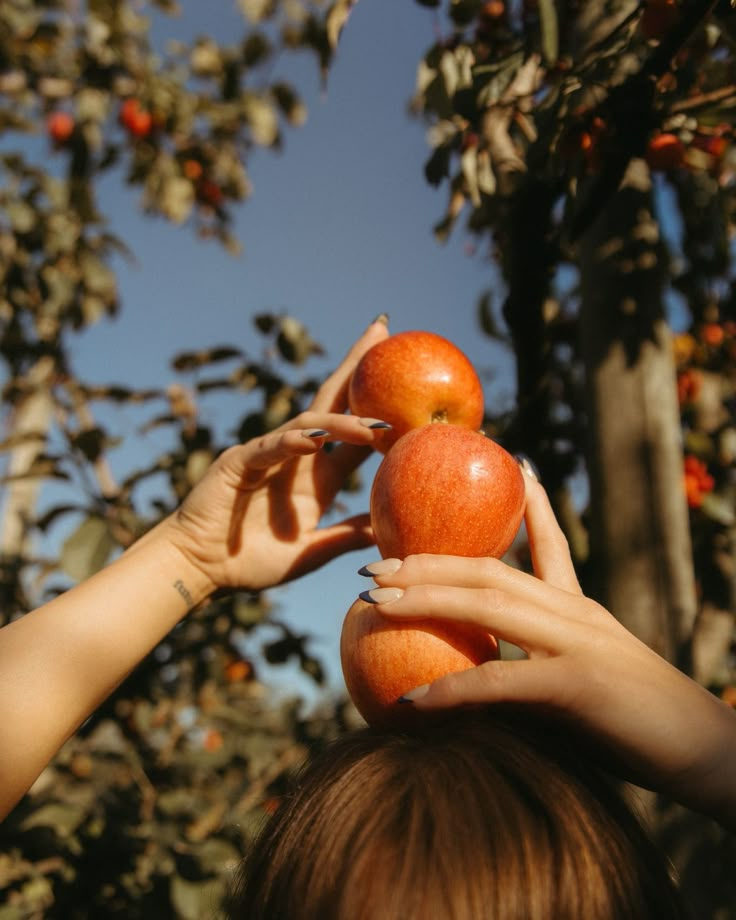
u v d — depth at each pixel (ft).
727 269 10.02
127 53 13.23
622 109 4.58
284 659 11.07
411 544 3.05
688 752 2.22
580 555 6.07
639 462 4.99
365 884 2.16
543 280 5.50
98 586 3.58
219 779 11.85
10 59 13.16
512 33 6.57
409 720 2.74
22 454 11.91
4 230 12.45
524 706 2.41
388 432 3.85
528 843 2.18
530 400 5.74
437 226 6.81
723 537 7.86
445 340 4.04
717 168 7.00
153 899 8.42
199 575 3.85
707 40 5.06
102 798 10.50
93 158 13.60
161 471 8.18
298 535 4.12
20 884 8.39
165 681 12.13
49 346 11.66
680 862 4.52
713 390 9.45
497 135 5.82
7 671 3.17
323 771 2.63
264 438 3.76
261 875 2.53
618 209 5.33
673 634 4.77
